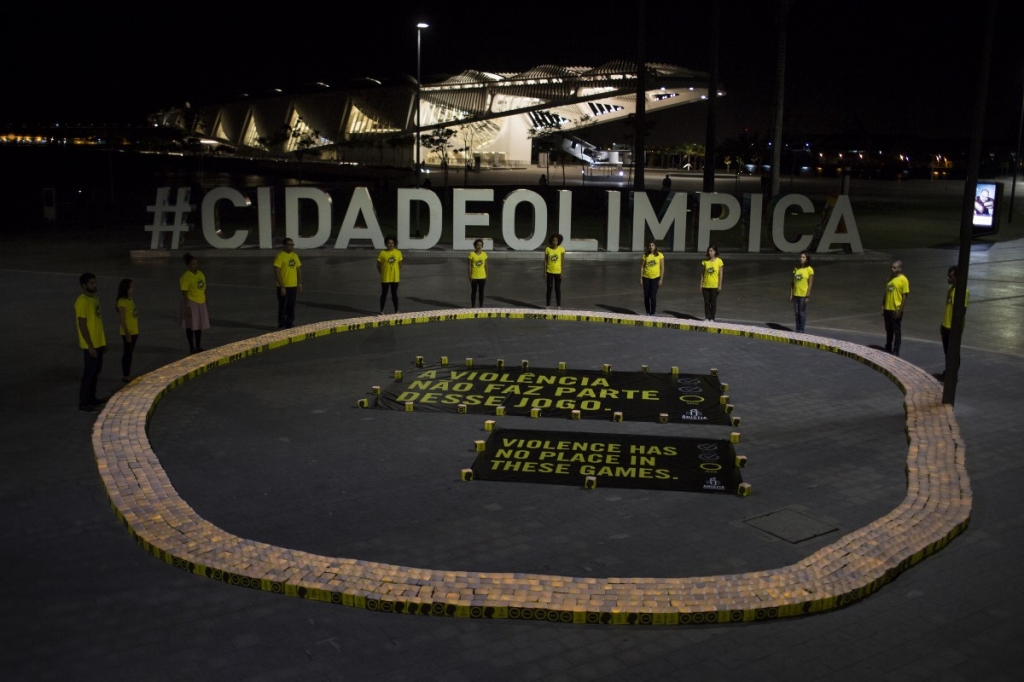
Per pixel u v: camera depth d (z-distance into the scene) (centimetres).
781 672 700
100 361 1385
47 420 1329
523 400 1434
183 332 1967
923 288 2712
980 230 4119
